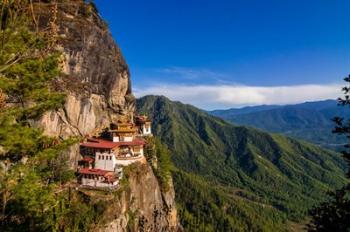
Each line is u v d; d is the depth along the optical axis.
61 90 83.69
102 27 99.00
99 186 77.81
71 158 81.00
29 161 30.17
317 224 21.31
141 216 86.50
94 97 97.69
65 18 86.94
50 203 32.25
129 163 92.25
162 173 115.06
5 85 27.27
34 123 76.75
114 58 104.44
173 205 116.06
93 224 64.38
